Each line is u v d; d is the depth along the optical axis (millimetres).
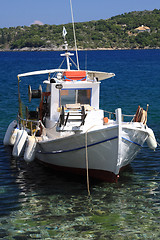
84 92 11492
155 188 10109
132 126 10242
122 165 10914
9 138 14836
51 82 11602
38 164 12711
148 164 12227
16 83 40500
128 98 27578
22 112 13883
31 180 10898
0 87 36375
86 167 10750
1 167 12234
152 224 8070
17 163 12727
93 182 10672
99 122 10953
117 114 9469
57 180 10906
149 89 33312
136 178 10914
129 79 43875
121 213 8594
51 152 11312
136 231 7789
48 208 8875
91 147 10039
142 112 11250
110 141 9664
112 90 33000
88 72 12828
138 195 9633
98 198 9469
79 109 10766
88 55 153125
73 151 10516
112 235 7621
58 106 11516
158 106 23672
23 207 8914
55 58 125875
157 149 13922
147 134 10953
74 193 9820
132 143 10406
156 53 179375
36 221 8211
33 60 110250
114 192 9859
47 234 7668
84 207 8922
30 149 11609
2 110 22656
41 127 12781
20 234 7668
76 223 8117
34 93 12414
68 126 9867
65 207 8930
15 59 121688
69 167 11258
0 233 7699
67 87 11328
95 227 7961
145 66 71750
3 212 8641
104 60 102438
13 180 10898
